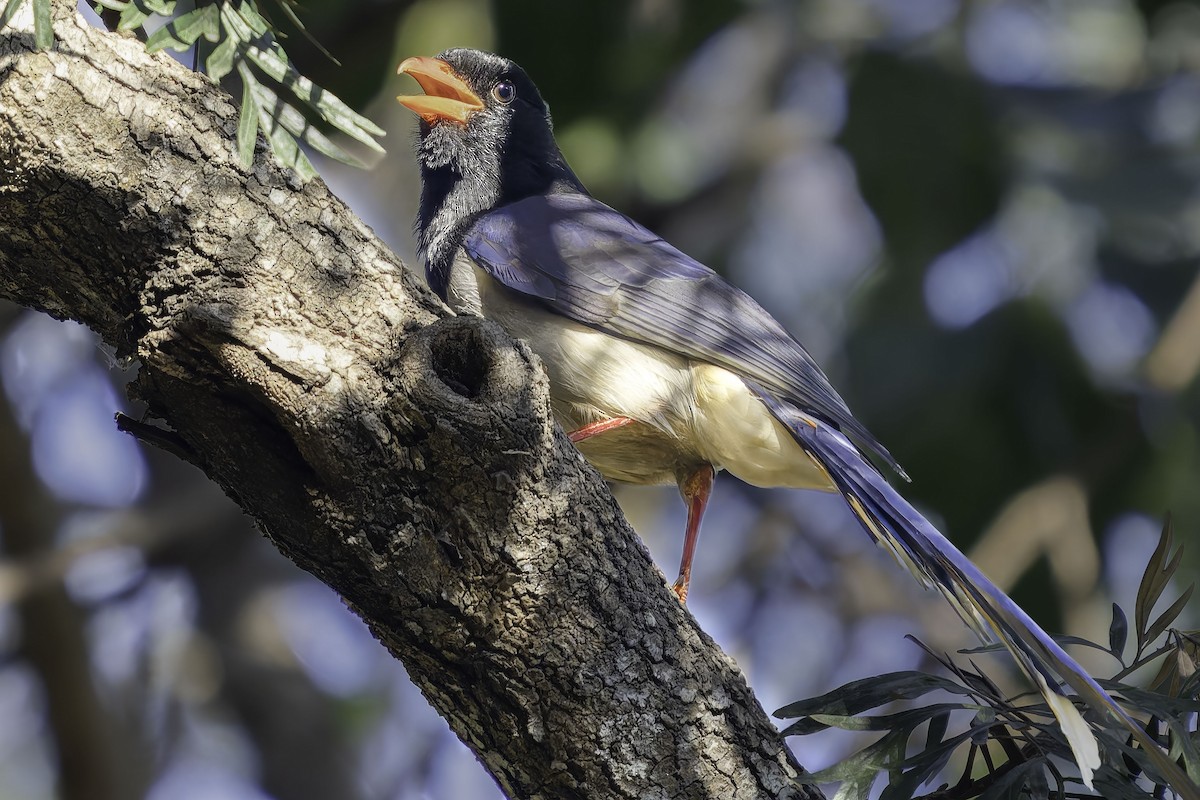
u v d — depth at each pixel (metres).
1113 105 12.91
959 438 12.48
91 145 4.93
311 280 5.13
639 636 5.59
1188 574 12.32
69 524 13.50
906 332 12.51
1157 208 12.41
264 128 5.07
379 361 5.10
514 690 5.46
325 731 13.21
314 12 11.92
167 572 13.36
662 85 13.18
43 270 5.16
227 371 4.90
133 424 5.28
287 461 5.07
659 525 14.59
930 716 5.81
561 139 12.45
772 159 14.71
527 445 5.17
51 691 11.16
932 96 12.54
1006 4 14.03
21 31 4.89
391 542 5.16
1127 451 12.58
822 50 14.38
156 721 13.84
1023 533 12.29
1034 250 12.70
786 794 5.86
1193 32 13.17
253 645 13.39
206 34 5.08
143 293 5.08
